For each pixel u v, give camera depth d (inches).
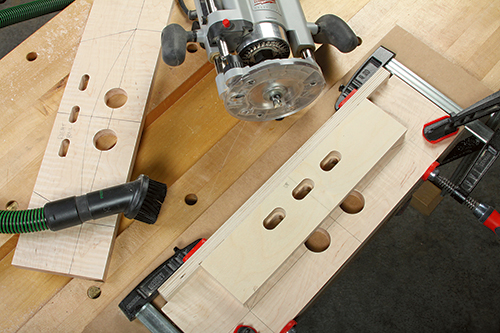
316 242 38.5
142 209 38.6
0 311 39.9
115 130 42.3
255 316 34.7
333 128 38.0
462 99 43.4
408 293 75.7
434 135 38.5
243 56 36.6
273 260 33.8
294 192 38.1
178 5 49.4
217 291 35.5
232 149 44.4
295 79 35.7
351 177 35.9
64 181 40.4
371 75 44.2
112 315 38.8
